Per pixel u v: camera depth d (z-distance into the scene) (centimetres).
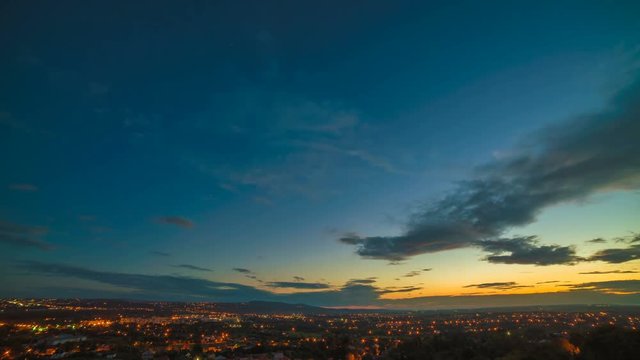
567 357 9981
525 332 18200
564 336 14525
